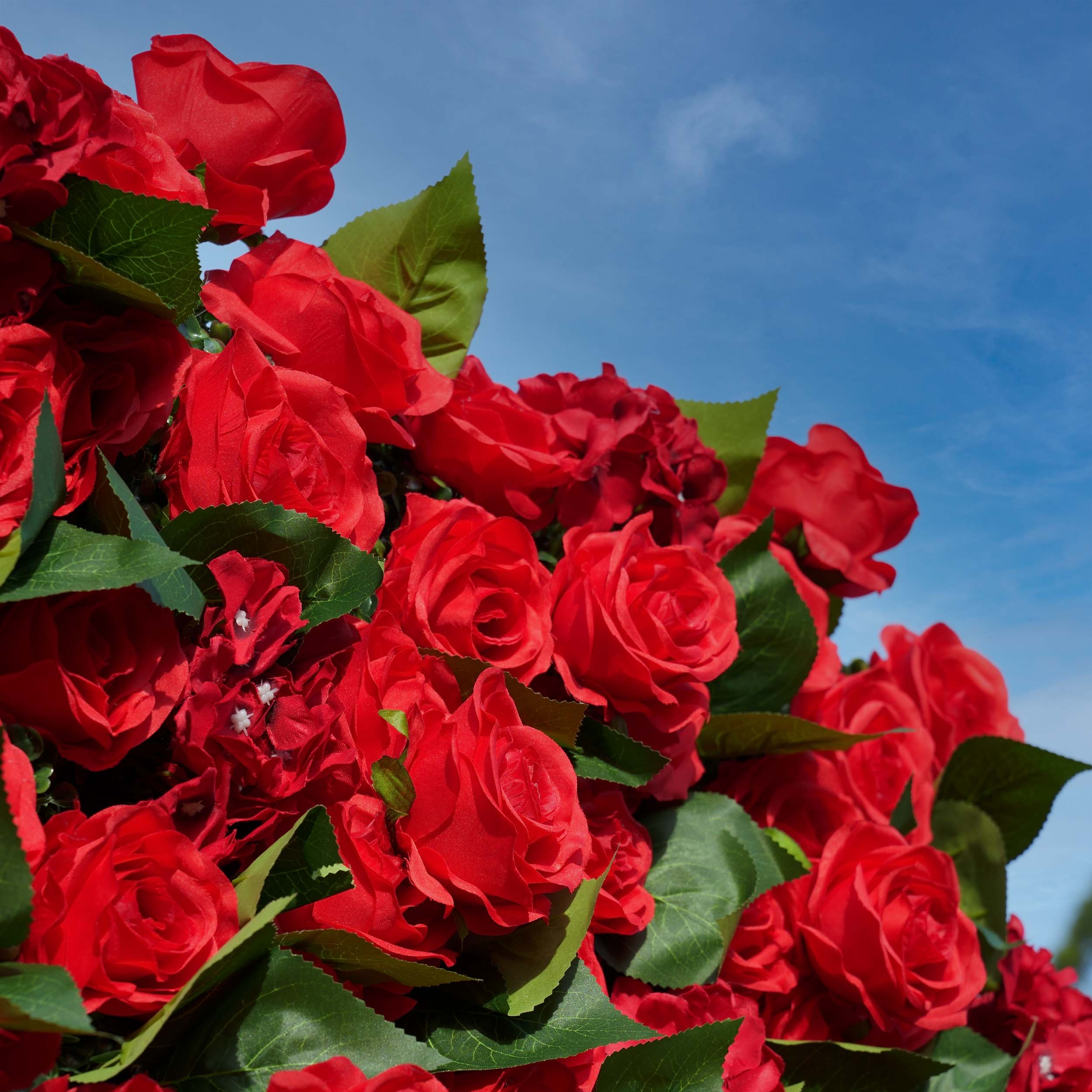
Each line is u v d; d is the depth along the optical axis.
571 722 1.03
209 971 0.70
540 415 1.25
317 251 1.10
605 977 1.18
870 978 1.31
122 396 0.81
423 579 1.00
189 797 0.76
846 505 1.69
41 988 0.62
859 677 1.66
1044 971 1.71
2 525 0.71
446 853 0.87
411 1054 0.76
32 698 0.72
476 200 1.27
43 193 0.76
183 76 1.01
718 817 1.29
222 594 0.84
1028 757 1.68
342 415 0.96
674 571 1.21
